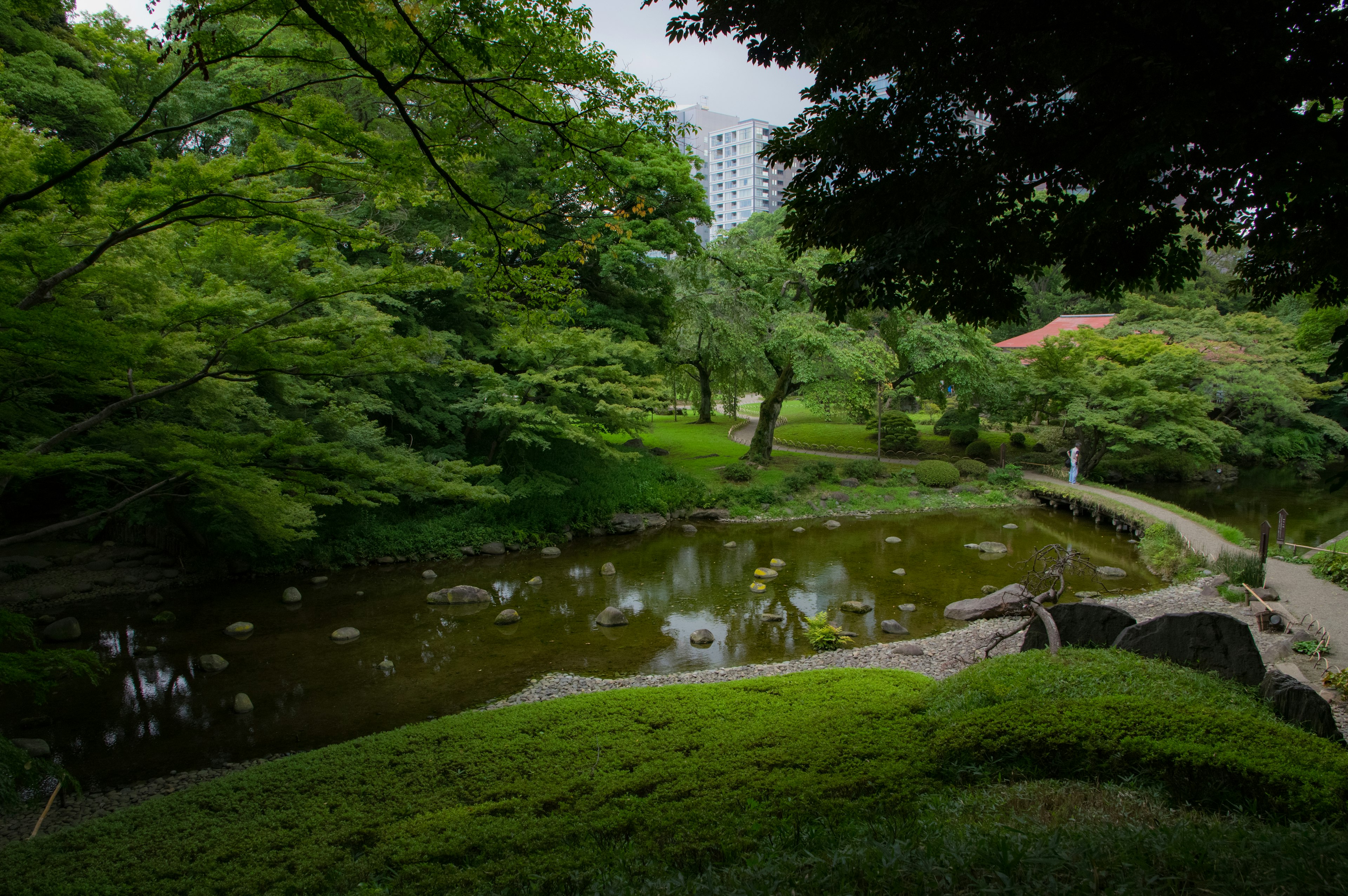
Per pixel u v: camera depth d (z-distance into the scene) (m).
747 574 16.81
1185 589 14.21
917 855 3.30
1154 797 4.50
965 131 5.24
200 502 13.91
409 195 6.91
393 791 5.85
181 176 6.06
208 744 8.85
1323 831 3.51
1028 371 28.11
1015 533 21.27
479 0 4.68
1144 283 5.54
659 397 21.84
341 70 5.65
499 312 8.35
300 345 8.13
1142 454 30.69
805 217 5.85
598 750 6.31
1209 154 4.14
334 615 13.91
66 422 11.23
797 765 5.48
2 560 15.12
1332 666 9.43
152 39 5.01
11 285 6.10
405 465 12.48
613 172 8.23
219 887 4.57
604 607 14.37
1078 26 4.01
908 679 8.02
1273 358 28.70
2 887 4.70
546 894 3.92
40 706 9.84
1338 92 3.61
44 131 11.06
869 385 28.38
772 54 5.18
